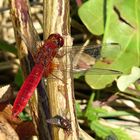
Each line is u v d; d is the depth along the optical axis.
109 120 0.36
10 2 0.30
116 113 0.36
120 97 0.37
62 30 0.30
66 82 0.29
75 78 0.36
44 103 0.30
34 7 0.41
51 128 0.29
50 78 0.29
